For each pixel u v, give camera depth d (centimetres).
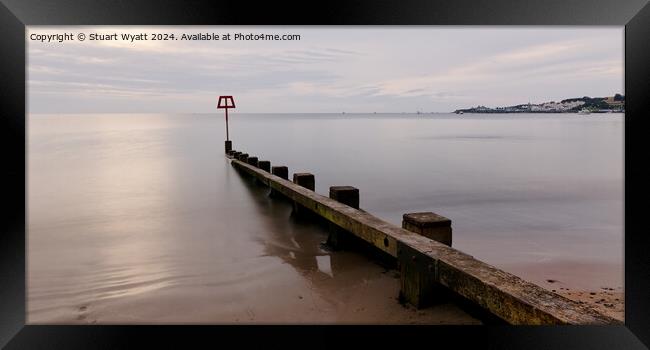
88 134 4159
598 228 934
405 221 388
